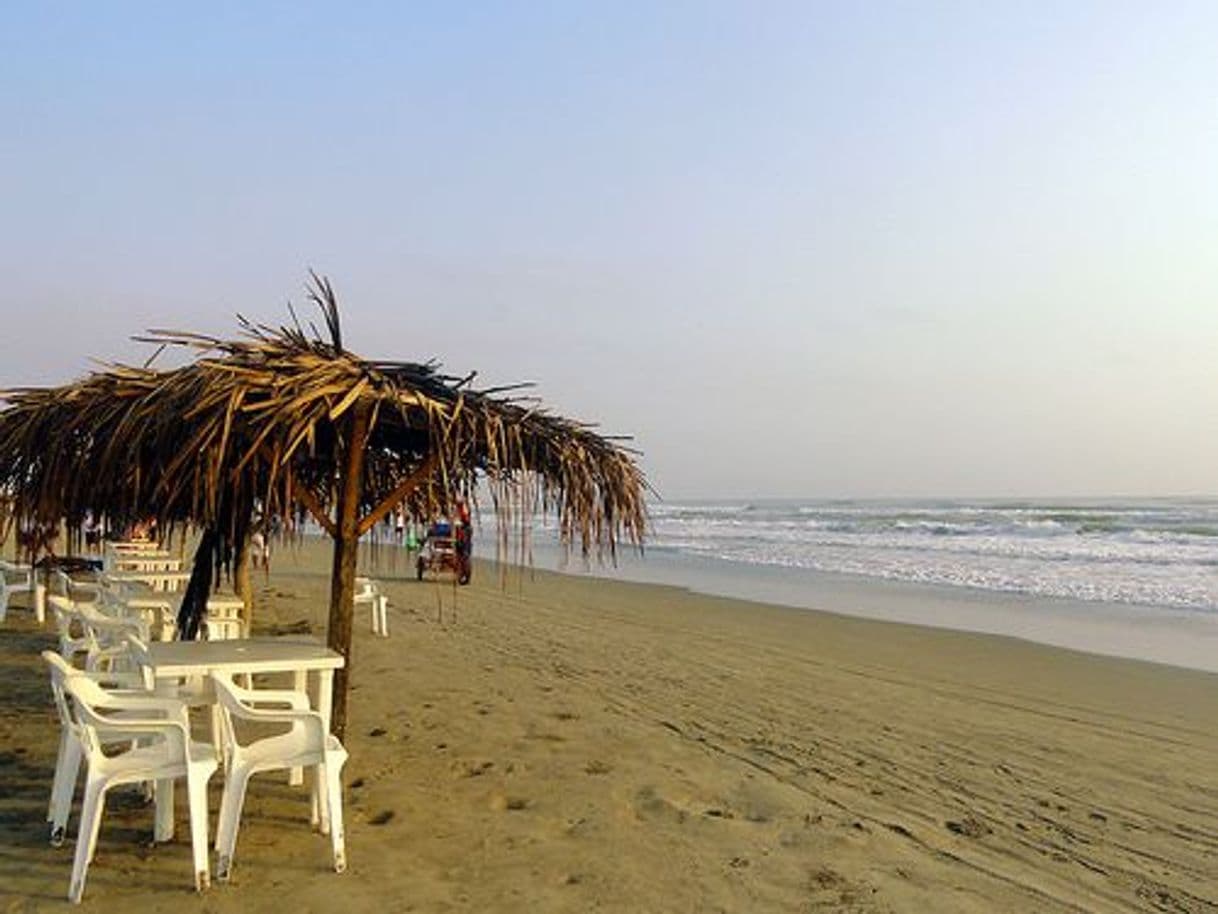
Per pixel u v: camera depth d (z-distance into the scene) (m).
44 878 4.54
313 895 4.49
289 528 6.14
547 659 11.48
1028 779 7.09
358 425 5.69
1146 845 5.77
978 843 5.64
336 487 6.76
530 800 6.01
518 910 4.44
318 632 12.48
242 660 5.18
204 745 4.83
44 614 12.52
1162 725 9.26
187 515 6.24
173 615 8.81
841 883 4.88
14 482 5.39
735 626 15.79
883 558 30.33
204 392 4.55
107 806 5.54
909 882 4.95
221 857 4.58
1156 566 26.25
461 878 4.77
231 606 8.89
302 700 4.96
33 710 7.77
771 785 6.53
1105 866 5.39
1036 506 77.81
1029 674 11.93
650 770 6.75
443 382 5.32
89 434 5.04
